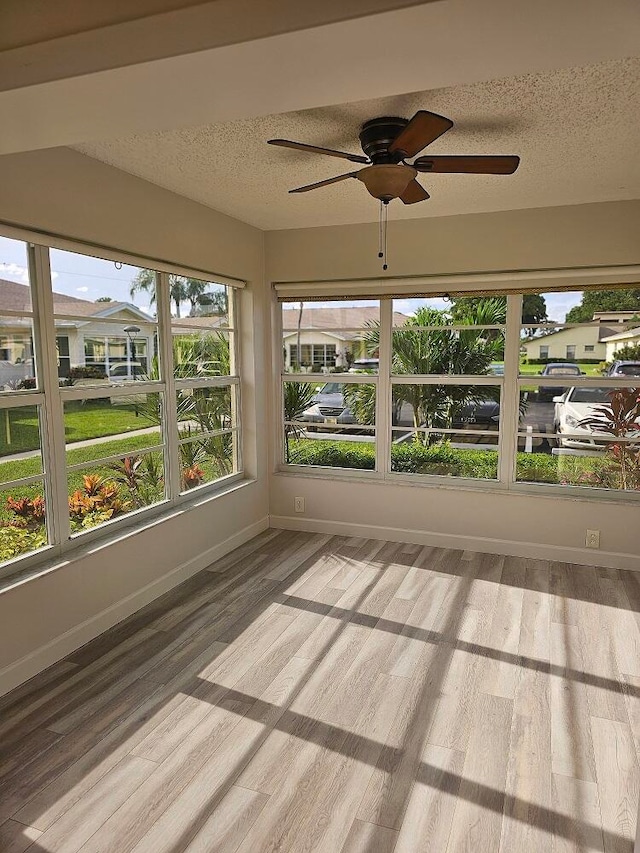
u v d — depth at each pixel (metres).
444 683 2.67
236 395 4.60
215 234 3.97
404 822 1.90
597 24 1.20
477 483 4.42
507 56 1.33
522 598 3.54
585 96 2.22
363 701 2.54
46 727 2.37
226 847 1.81
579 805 1.97
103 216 2.99
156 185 3.37
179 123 1.72
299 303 4.76
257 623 3.24
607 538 4.03
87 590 3.03
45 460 2.86
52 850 1.80
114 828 1.88
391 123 2.40
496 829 1.87
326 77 1.43
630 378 3.98
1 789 2.05
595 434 4.11
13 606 2.61
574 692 2.59
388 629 3.16
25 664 2.68
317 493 4.78
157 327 3.65
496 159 2.27
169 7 1.31
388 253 4.31
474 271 4.13
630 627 3.17
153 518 3.61
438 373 4.46
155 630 3.16
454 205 3.86
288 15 1.23
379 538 4.62
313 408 4.85
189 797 2.01
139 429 3.52
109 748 2.25
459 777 2.10
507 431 4.30
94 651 2.95
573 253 3.89
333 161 2.96
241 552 4.35
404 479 4.62
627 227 3.76
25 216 2.56
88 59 1.39
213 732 2.34
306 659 2.87
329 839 1.84
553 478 4.25
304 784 2.07
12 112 1.61
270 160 2.95
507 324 4.21
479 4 1.12
